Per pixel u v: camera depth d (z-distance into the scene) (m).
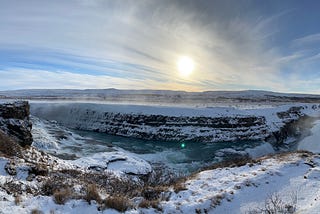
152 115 51.38
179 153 36.75
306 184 11.54
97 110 57.84
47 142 30.36
